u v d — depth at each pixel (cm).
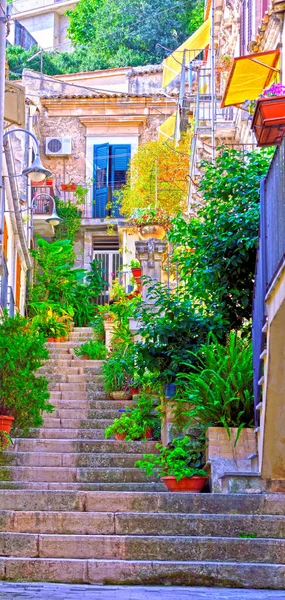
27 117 2727
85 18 4188
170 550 806
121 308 1986
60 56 4056
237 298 1164
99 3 4188
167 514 866
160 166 2522
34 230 2862
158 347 1170
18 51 4116
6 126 1546
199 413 1044
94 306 2659
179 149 2477
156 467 1131
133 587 743
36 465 1181
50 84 3200
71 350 1955
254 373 988
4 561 770
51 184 2981
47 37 4853
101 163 3048
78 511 939
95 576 766
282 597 690
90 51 4022
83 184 3047
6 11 1221
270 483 955
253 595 701
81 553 808
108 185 3041
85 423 1366
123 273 2655
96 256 3042
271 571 766
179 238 1207
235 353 1055
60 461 1184
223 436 1003
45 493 953
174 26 3941
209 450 998
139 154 2641
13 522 864
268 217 879
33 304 2436
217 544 809
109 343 1958
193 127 2231
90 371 1698
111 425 1313
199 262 1171
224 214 1151
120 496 940
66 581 764
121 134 3053
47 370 1702
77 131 3062
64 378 1642
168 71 2789
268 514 909
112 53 3947
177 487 1002
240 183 1167
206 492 1020
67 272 2670
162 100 3042
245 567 768
